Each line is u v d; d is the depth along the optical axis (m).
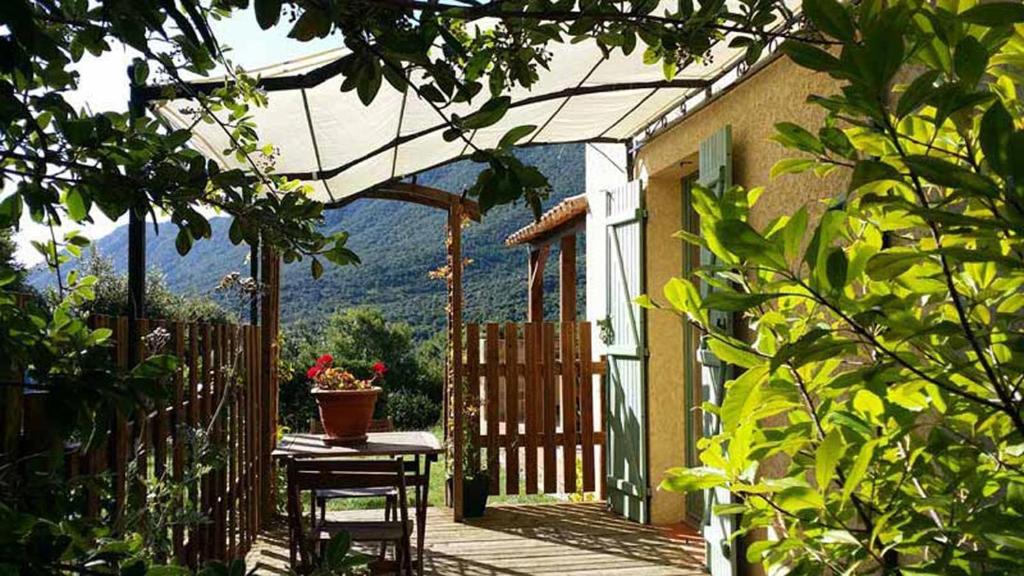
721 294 1.34
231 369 4.41
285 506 6.78
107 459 2.74
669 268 6.23
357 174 5.93
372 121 4.56
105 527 1.40
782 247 1.43
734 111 4.68
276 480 6.61
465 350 7.17
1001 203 1.20
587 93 4.73
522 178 1.05
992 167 1.02
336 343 16.94
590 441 7.29
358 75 1.10
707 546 5.00
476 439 7.04
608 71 4.57
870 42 1.09
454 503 6.53
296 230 1.65
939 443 1.64
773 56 4.04
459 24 1.50
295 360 14.62
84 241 1.84
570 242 10.02
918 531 1.60
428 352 17.88
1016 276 1.36
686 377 6.23
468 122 1.05
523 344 7.28
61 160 1.36
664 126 5.73
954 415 1.66
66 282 1.87
